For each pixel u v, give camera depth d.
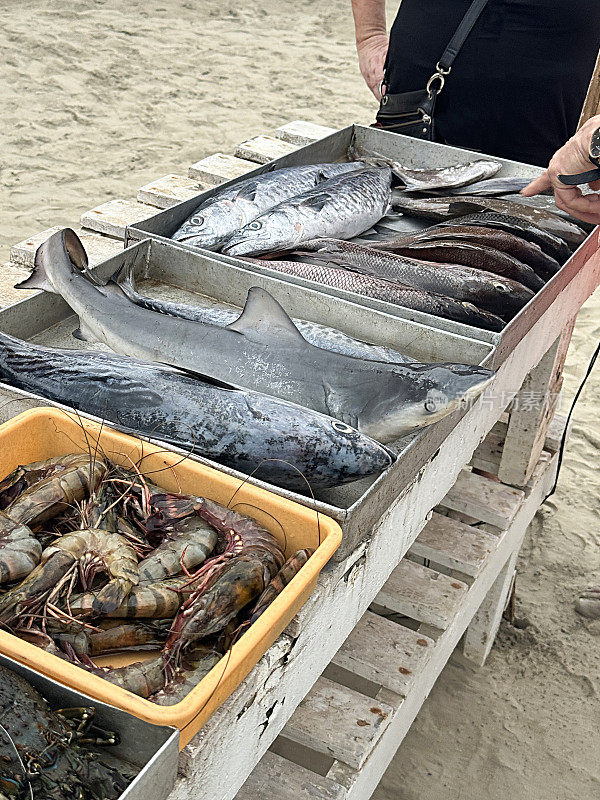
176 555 1.28
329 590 1.36
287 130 3.38
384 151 2.85
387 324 1.81
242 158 3.17
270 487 1.35
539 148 2.82
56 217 5.05
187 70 7.43
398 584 2.39
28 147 5.86
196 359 1.62
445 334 1.76
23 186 5.36
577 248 2.31
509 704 2.85
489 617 2.88
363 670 2.11
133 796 0.95
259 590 1.23
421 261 2.17
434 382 1.49
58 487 1.33
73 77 6.99
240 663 1.09
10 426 1.40
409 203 2.55
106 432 1.42
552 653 3.04
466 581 2.53
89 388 1.53
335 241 2.22
